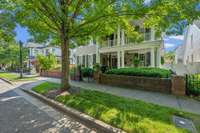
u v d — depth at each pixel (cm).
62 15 927
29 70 3884
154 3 817
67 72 1066
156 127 464
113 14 922
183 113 600
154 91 1056
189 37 2539
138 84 1170
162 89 1026
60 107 734
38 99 977
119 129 473
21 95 1115
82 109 661
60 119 607
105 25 1057
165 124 484
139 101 781
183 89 916
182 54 3042
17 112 697
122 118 539
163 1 785
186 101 793
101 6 919
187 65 1923
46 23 1040
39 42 1335
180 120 529
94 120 545
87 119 562
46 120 595
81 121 583
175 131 437
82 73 1783
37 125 545
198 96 875
